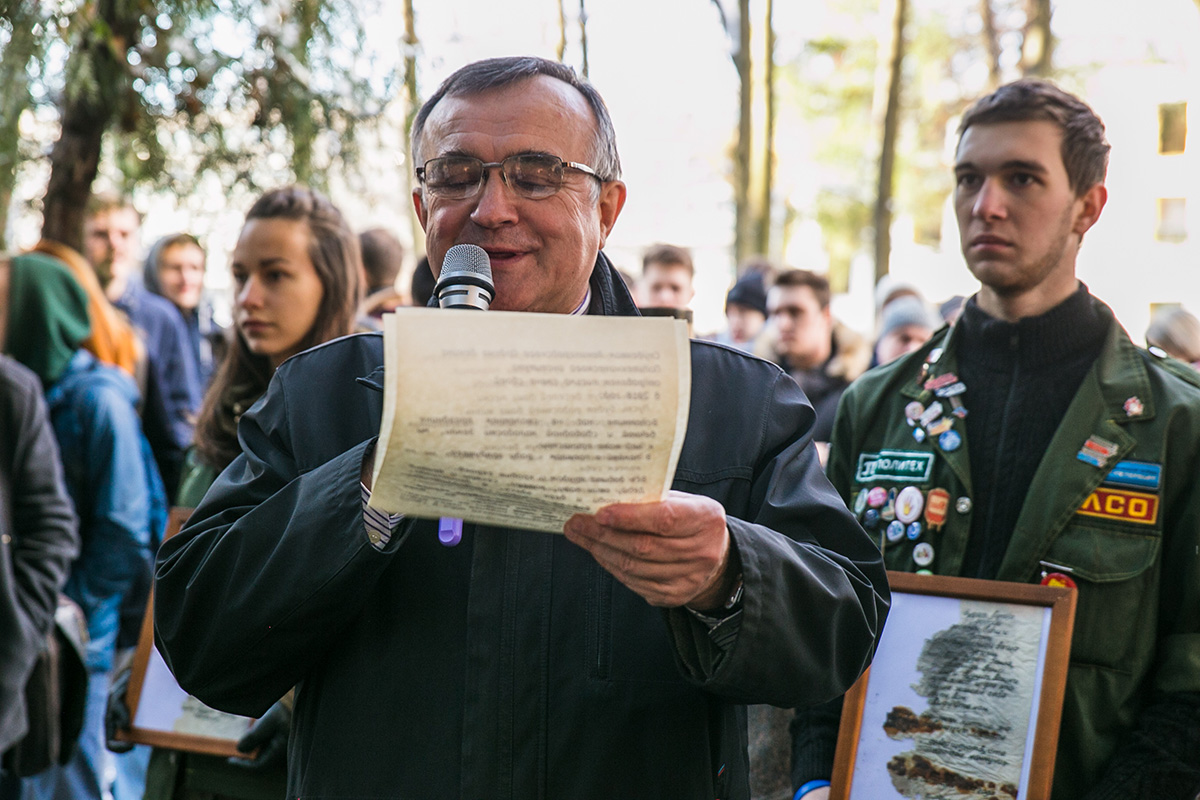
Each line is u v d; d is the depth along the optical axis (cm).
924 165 2009
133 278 654
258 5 421
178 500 296
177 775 277
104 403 380
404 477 126
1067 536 230
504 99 177
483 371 122
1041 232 241
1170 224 1978
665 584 136
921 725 223
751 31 1261
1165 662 222
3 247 486
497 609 165
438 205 178
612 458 124
